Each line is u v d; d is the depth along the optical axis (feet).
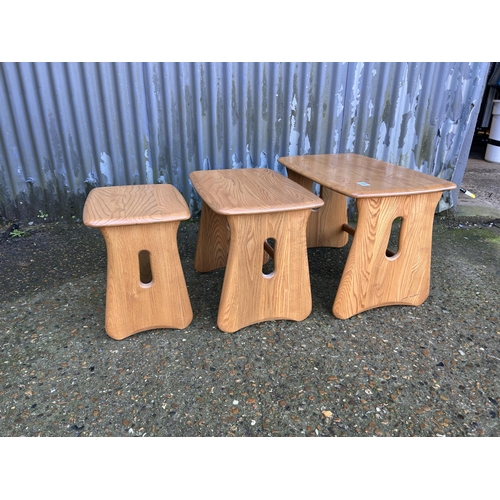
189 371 5.81
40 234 10.16
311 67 9.70
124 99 9.64
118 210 5.80
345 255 9.45
